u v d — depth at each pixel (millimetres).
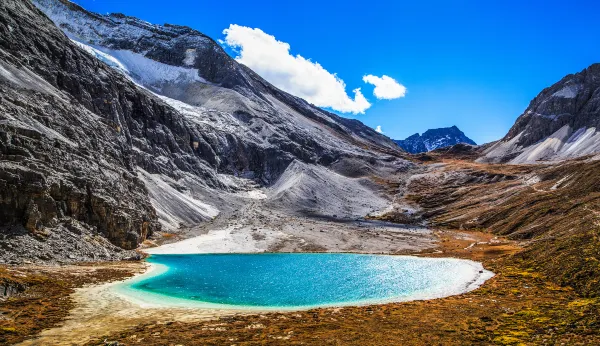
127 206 85688
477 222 127375
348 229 122688
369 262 81938
